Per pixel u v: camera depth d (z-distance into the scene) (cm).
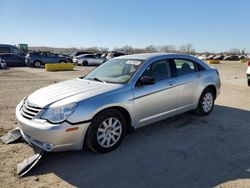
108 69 547
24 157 424
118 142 454
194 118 624
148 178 363
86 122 406
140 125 486
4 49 3083
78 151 445
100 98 424
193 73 596
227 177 363
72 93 434
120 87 457
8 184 349
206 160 414
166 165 399
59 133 385
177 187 341
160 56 543
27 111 426
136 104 470
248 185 343
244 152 443
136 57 544
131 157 425
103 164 403
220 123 592
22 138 480
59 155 431
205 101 633
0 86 1163
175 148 459
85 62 3088
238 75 1788
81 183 353
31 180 359
